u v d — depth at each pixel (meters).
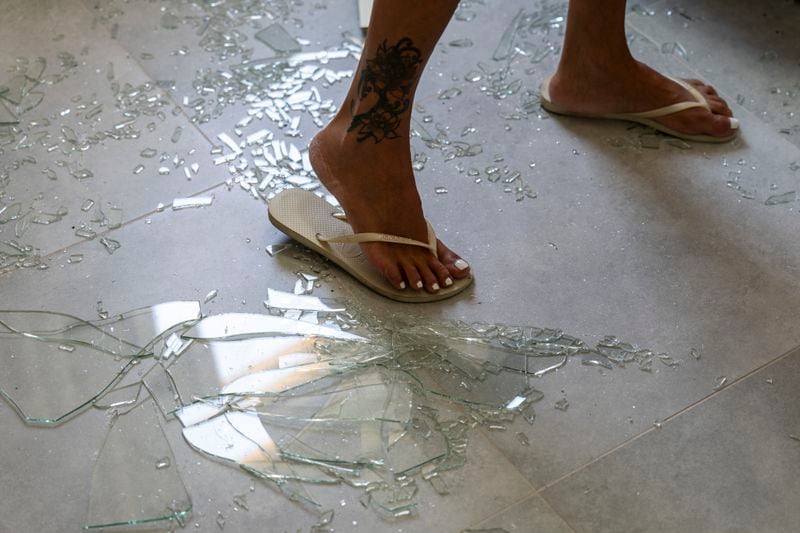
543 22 1.85
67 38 1.82
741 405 1.24
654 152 1.60
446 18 1.20
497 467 1.17
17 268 1.42
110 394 1.26
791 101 1.68
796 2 1.86
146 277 1.41
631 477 1.16
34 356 1.30
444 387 1.26
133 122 1.66
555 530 1.11
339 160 1.36
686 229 1.47
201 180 1.56
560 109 1.65
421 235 1.37
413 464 1.17
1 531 1.12
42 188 1.54
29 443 1.21
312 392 1.25
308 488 1.15
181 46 1.80
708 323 1.34
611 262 1.42
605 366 1.28
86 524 1.12
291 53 1.79
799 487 1.15
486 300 1.38
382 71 1.23
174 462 1.18
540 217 1.49
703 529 1.11
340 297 1.38
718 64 1.75
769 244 1.44
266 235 1.47
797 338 1.31
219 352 1.30
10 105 1.69
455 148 1.60
